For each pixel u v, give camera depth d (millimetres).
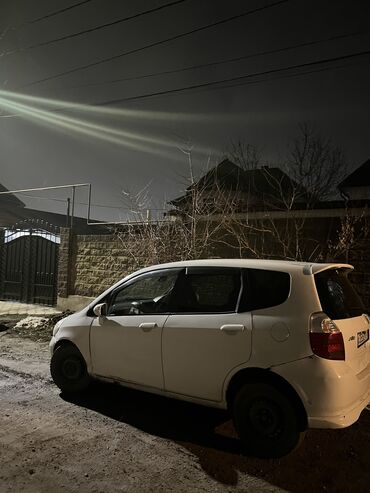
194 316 4160
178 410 4730
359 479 3412
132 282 4855
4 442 3830
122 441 3936
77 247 11914
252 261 4203
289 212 8398
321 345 3457
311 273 3781
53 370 5203
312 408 3400
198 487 3219
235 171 12703
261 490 3209
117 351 4625
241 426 3762
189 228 9383
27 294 13000
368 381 3803
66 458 3578
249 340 3730
